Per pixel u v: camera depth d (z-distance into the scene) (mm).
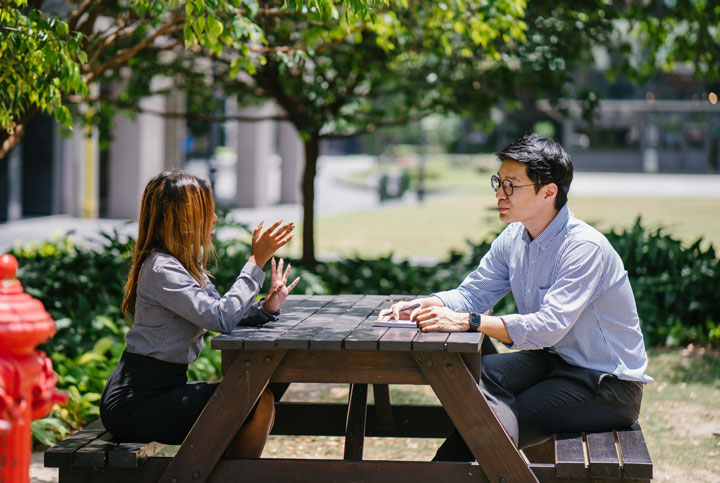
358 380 3201
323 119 9375
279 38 8336
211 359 6449
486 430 3098
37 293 7141
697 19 7664
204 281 3471
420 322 3291
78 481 3246
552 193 3455
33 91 4512
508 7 5742
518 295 3670
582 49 9344
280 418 4371
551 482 3137
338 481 3199
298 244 16734
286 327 3365
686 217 22312
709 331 7895
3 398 2438
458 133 69312
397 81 10055
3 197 17969
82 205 19297
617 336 3463
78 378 5625
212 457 3174
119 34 6746
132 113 10680
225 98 10758
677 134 54594
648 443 5043
